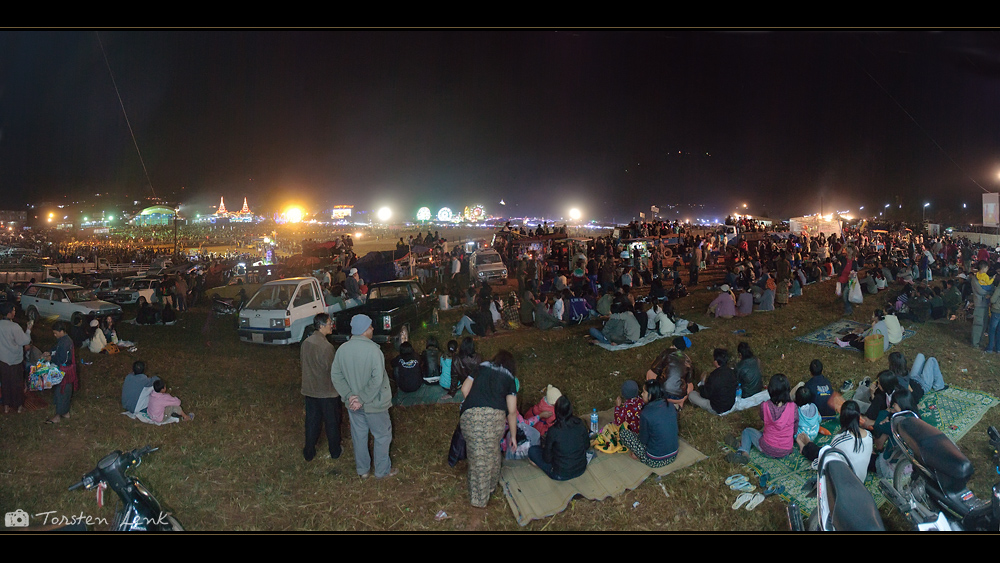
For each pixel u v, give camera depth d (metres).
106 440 7.07
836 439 4.77
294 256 31.50
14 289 21.11
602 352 11.22
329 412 6.29
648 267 23.80
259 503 5.51
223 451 6.73
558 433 5.69
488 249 25.17
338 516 5.23
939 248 25.20
